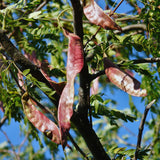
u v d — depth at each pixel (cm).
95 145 100
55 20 129
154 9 103
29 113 93
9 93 102
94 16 89
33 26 122
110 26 88
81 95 99
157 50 102
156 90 113
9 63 100
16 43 129
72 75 82
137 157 102
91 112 102
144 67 104
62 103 81
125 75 90
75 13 91
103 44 102
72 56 84
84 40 109
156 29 105
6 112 104
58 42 134
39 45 116
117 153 104
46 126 91
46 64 96
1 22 115
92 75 99
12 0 113
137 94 88
